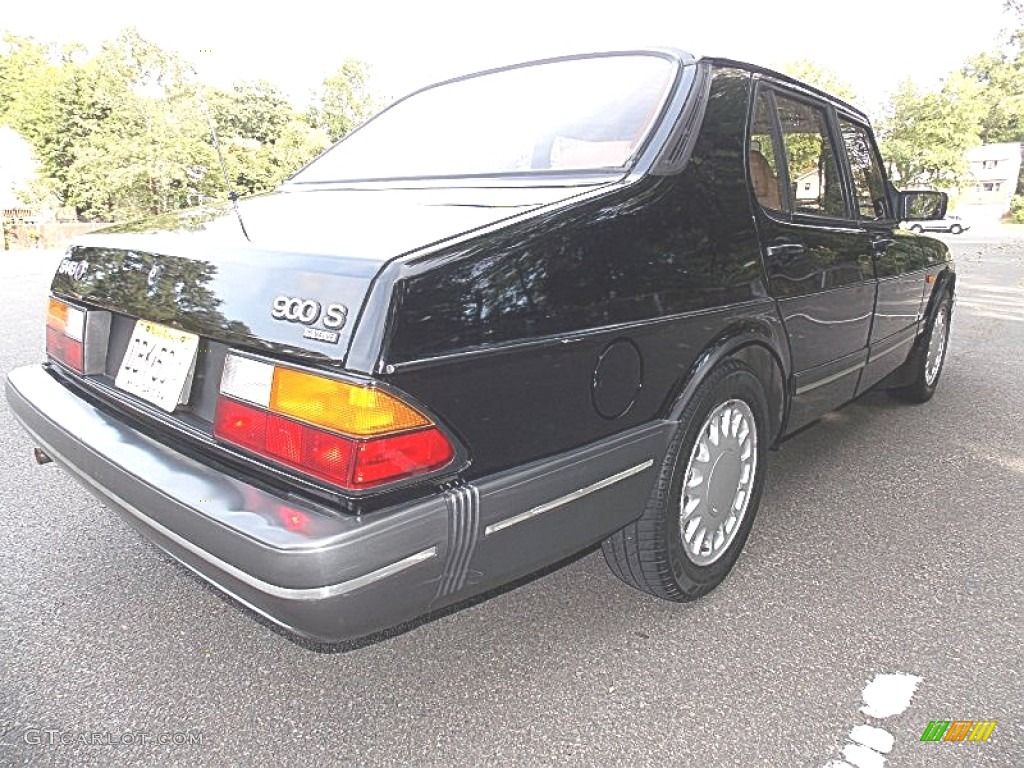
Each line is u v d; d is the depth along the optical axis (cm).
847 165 313
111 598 229
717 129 221
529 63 269
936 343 447
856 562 260
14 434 372
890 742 175
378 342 136
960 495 318
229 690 191
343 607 137
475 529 151
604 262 176
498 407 154
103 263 201
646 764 168
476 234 156
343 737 175
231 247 167
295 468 144
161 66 3312
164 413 177
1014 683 197
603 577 248
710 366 207
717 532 234
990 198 6366
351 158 271
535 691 192
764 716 184
